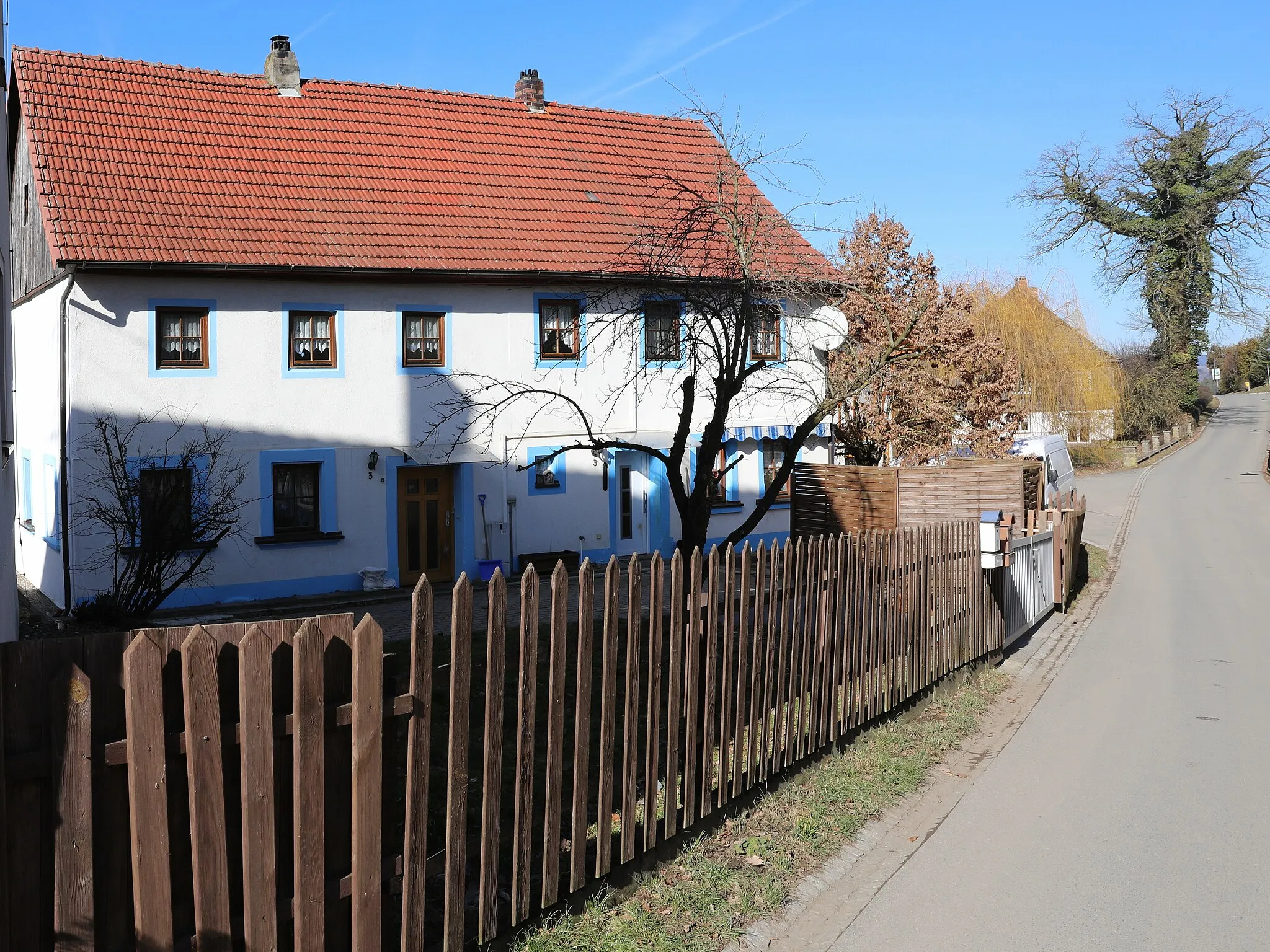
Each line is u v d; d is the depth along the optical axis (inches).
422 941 161.8
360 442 747.4
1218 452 2388.0
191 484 634.2
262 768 137.4
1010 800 304.8
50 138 708.7
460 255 775.7
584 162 932.0
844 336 532.7
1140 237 2097.7
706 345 493.7
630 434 863.7
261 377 708.7
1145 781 324.8
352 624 150.3
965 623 446.9
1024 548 586.9
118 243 660.1
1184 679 486.9
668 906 211.6
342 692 149.5
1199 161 2039.9
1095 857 259.6
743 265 473.4
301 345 729.0
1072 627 652.1
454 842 166.6
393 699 156.4
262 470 711.1
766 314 507.8
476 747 319.6
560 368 831.1
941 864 253.8
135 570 650.2
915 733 357.4
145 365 669.3
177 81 799.1
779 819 262.7
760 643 266.4
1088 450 2185.0
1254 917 225.5
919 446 959.6
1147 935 216.4
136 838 125.0
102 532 652.1
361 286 743.1
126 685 124.3
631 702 211.8
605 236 855.7
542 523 828.6
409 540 777.6
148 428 671.1
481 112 930.1
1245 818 290.2
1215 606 730.2
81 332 650.8
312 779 143.7
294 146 802.8
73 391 648.4
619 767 279.4
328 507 737.0
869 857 256.7
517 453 812.6
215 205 723.4
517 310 808.9
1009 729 390.0
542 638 519.2
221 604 697.0
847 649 324.2
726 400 470.9
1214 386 4333.2
